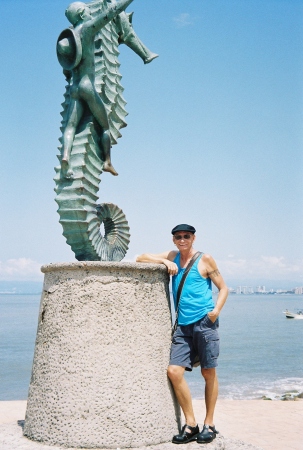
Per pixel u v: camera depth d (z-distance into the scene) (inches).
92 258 194.7
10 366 754.8
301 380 644.7
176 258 193.8
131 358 174.1
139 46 226.7
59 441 168.2
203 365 180.9
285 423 288.7
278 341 1146.0
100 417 168.1
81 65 196.9
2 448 167.5
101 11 205.5
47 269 184.2
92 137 199.2
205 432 177.0
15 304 4594.0
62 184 192.5
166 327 186.5
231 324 1795.0
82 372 170.7
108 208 206.8
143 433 170.9
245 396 537.0
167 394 181.0
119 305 176.1
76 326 174.2
